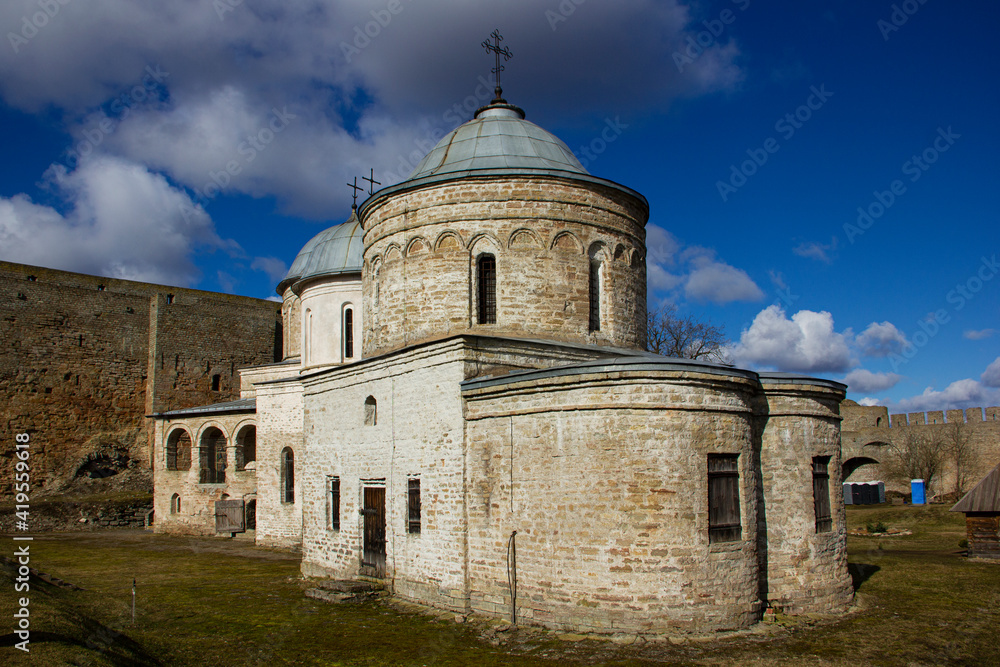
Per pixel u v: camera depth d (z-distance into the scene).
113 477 53.25
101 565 29.28
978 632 16.77
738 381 17.52
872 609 19.19
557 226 22.61
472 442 18.98
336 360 33.19
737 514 17.36
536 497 17.39
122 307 56.03
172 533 42.69
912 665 14.30
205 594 22.50
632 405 16.53
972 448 54.19
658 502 16.22
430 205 22.97
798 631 16.75
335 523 24.16
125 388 55.47
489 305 22.47
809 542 19.17
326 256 34.31
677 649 15.09
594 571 16.34
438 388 20.05
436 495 19.72
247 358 61.78
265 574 26.75
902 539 36.06
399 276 23.34
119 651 14.52
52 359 52.03
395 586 20.95
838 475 20.66
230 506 40.38
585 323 22.69
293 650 15.82
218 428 42.53
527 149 24.30
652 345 53.59
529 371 17.88
